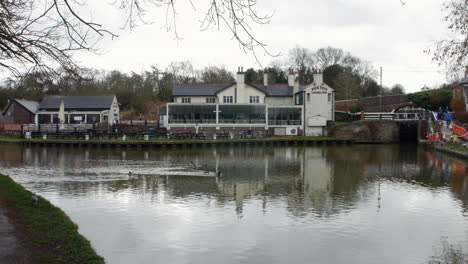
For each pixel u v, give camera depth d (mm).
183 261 11812
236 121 57156
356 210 17375
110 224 14961
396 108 65500
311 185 22969
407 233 14438
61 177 24672
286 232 14422
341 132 56344
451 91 60719
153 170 27969
